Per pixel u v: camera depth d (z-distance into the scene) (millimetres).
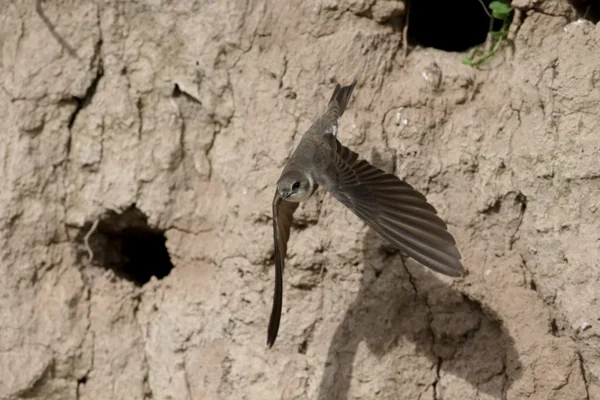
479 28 12570
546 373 10734
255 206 11516
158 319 11992
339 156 9727
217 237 11805
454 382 11148
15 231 11945
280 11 11516
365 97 11359
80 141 11953
